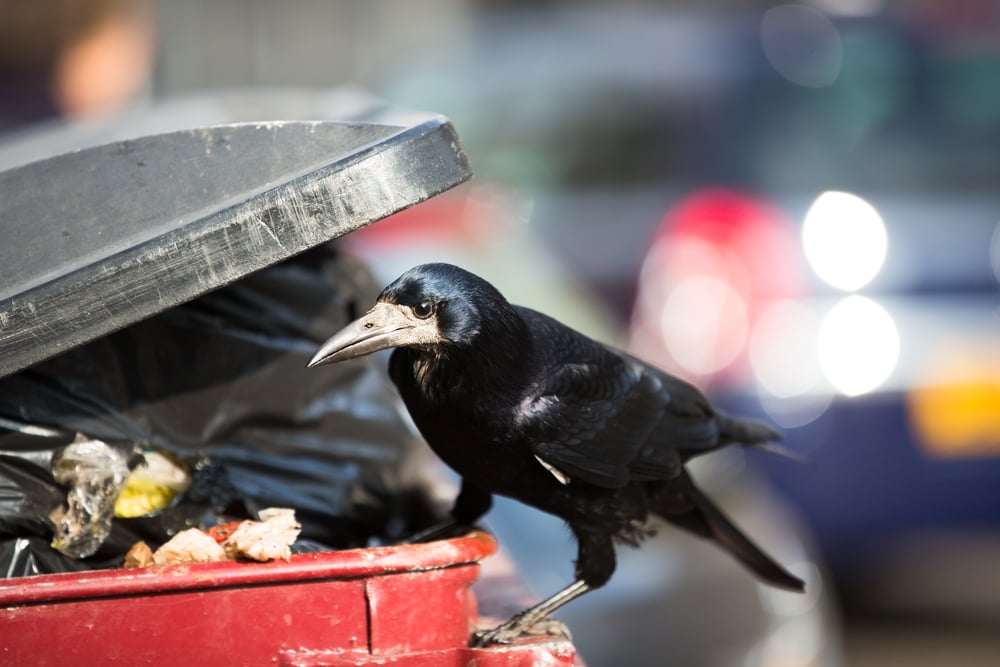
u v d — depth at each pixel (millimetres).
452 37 15375
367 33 26953
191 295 3730
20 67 11625
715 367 11055
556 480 5109
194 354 4691
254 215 3738
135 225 3980
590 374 5180
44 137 5816
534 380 4953
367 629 3879
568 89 13672
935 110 12703
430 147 3854
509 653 4086
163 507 4453
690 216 11703
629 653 7996
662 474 5414
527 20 15109
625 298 11938
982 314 11031
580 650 7848
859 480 10836
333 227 3770
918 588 11883
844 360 10883
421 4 27266
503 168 13352
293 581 3822
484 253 11758
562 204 12758
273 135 4066
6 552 4203
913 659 11391
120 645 3736
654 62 13570
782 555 9375
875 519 10914
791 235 11445
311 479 4891
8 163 4660
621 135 13094
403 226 12359
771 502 10281
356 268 5242
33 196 4102
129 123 5395
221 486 4637
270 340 4875
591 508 5219
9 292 3779
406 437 5230
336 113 4586
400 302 4680
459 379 4773
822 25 13570
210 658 3789
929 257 11195
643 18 14938
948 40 13562
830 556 11211
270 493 4766
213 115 5016
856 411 10805
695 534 6484
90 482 4305
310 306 5020
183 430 4652
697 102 13008
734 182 12320
